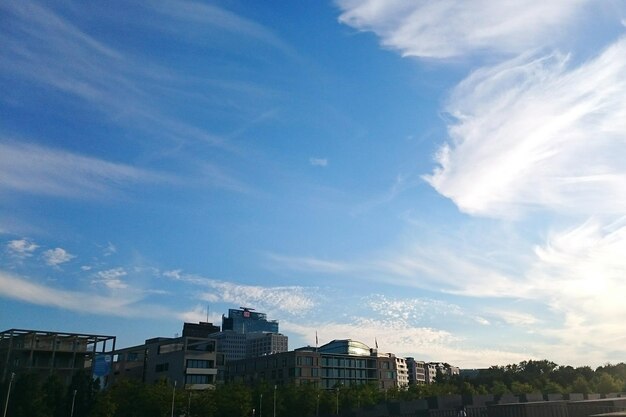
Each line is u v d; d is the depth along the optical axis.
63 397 108.94
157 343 170.62
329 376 191.75
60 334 137.12
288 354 186.50
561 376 197.62
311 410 132.88
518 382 179.38
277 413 129.88
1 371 134.38
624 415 64.00
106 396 106.75
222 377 170.00
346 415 101.38
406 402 92.94
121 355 174.75
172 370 158.88
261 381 154.88
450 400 93.31
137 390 114.06
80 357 142.38
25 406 101.69
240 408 120.50
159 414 111.00
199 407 116.69
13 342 141.38
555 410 83.06
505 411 79.94
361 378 199.50
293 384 142.62
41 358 138.00
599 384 166.00
